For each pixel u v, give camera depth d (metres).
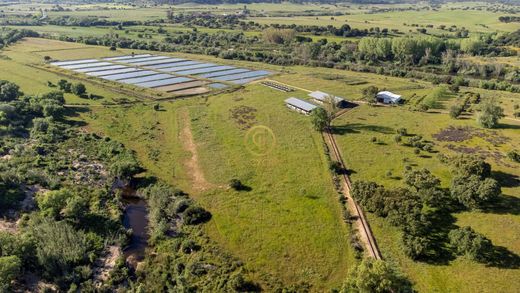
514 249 63.50
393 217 68.62
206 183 86.81
